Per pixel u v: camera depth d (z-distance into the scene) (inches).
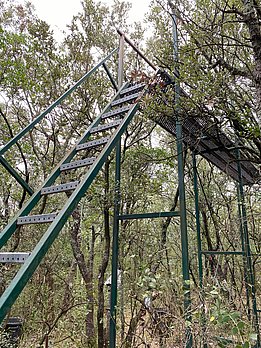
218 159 185.5
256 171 192.4
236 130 125.4
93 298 203.5
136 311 166.9
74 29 211.0
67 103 204.7
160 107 122.8
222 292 122.6
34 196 90.6
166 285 141.5
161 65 133.8
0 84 190.1
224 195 259.6
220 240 254.1
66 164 100.6
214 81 109.0
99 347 183.0
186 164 231.5
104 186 181.5
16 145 205.8
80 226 221.0
